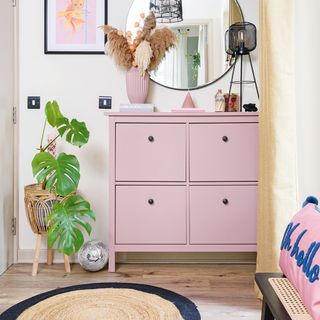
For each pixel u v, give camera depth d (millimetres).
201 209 2740
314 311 1054
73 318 1997
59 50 3068
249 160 2723
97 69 3086
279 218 2113
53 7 3068
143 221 2744
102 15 3072
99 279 2611
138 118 2717
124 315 2033
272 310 1235
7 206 2904
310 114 2258
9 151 2945
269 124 2146
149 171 2730
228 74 3088
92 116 3088
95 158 3092
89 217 2844
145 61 2871
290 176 2125
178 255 3057
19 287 2459
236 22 3082
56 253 3041
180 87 3088
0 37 2771
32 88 3086
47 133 3080
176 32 3094
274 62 2129
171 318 2004
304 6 2254
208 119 2715
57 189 2559
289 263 1286
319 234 1181
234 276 2697
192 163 2730
